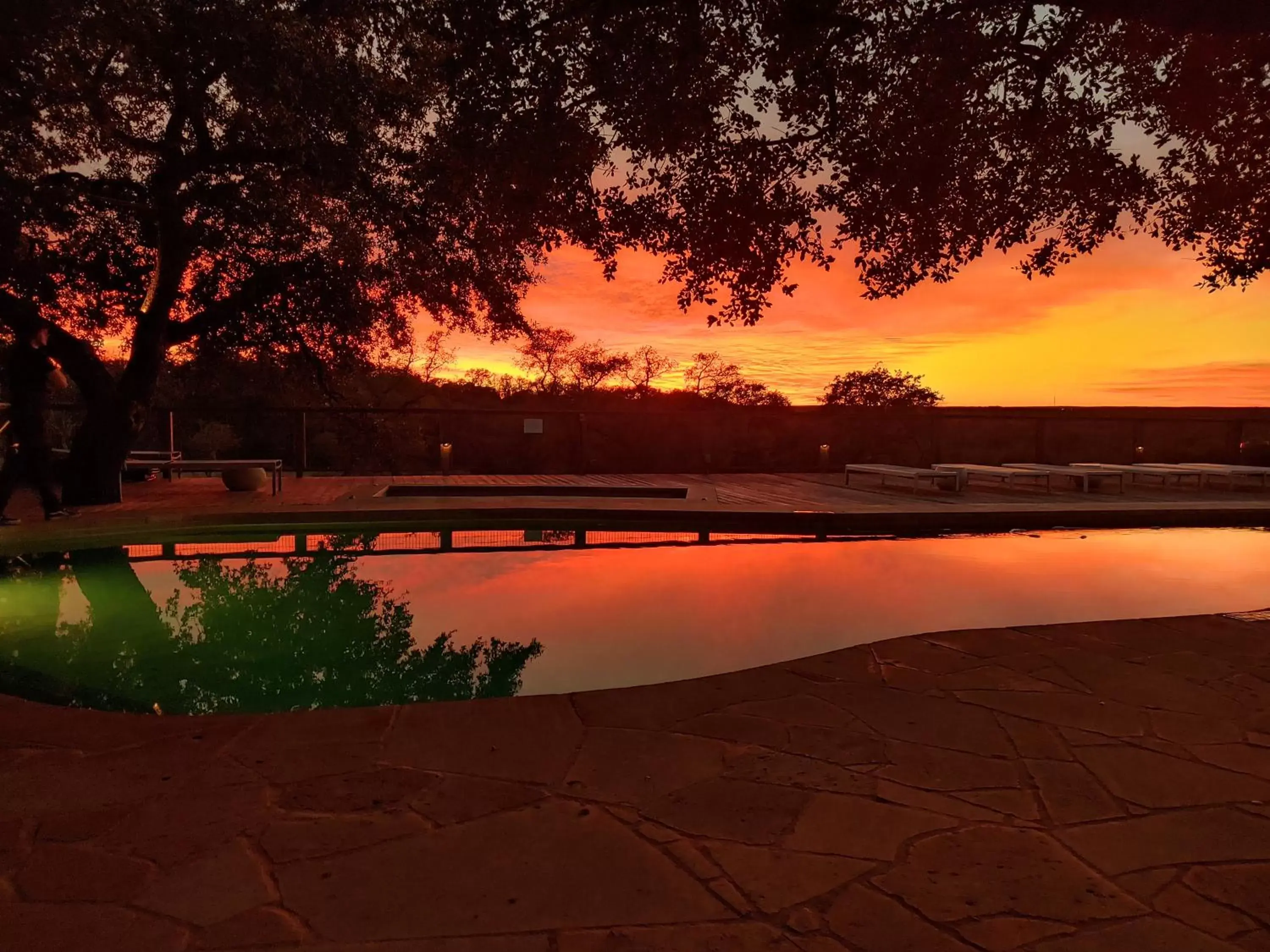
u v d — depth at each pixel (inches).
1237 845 69.1
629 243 225.9
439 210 354.9
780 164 218.5
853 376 673.6
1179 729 97.4
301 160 320.5
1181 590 212.1
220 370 430.3
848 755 89.1
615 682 137.6
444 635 168.2
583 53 197.0
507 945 54.6
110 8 238.7
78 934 55.2
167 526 287.0
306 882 62.5
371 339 420.2
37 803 76.5
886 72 209.0
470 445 544.7
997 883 62.9
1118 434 585.6
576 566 245.6
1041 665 124.9
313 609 191.5
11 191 276.5
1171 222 227.1
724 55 202.4
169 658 152.2
